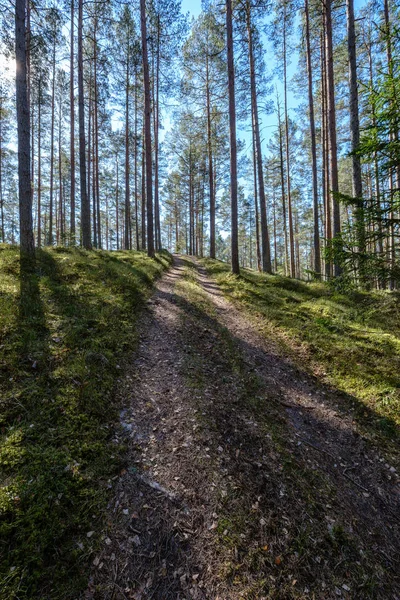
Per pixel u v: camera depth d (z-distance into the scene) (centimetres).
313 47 1612
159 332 653
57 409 346
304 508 294
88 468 296
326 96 1655
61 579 215
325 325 748
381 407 459
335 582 237
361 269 523
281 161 2170
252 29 1455
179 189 3478
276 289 1139
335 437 405
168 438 358
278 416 430
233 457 341
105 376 432
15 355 403
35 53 1502
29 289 606
